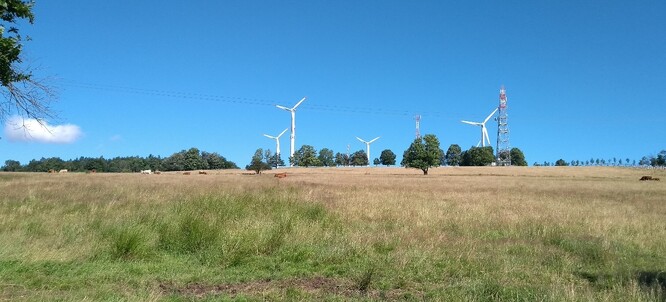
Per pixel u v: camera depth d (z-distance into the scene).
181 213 12.34
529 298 6.34
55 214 13.06
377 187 34.09
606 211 17.94
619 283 7.14
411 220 14.13
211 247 9.00
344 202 18.50
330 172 104.19
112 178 45.78
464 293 6.57
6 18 7.46
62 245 8.95
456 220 14.27
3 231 10.12
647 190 36.16
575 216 16.03
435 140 94.19
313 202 16.17
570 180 63.03
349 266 8.20
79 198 18.38
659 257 9.64
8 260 7.58
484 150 147.12
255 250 8.95
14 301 5.67
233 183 33.00
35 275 7.01
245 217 12.38
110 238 9.31
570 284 7.14
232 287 6.89
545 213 16.81
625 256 9.56
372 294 6.67
